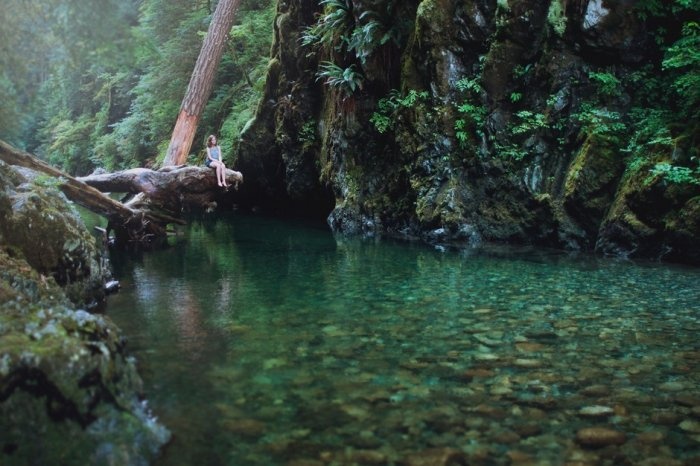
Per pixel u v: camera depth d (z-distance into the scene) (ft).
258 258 28.53
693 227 24.86
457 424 9.38
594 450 8.56
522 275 22.94
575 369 12.06
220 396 10.39
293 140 51.80
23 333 8.59
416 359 12.64
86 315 9.86
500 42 33.73
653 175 26.35
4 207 16.63
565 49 31.73
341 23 41.78
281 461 8.13
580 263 25.73
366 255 28.99
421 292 19.80
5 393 7.47
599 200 29.58
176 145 48.01
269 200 60.95
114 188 36.88
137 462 7.98
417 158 36.50
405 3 38.27
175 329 15.02
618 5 30.09
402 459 8.23
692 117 27.43
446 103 35.60
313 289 20.44
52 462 7.44
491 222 33.71
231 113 68.33
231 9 49.39
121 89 101.50
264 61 65.82
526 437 8.95
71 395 7.93
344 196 42.14
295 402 10.16
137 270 25.26
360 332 14.76
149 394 10.39
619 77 30.96
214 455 8.27
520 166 33.01
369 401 10.26
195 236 39.34
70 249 17.93
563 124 31.76
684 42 26.58
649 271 23.58
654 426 9.37
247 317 16.34
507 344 13.80
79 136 105.50
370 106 40.91
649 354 13.07
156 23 78.64
